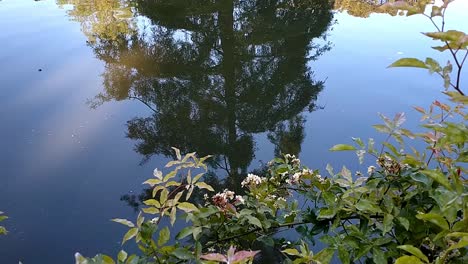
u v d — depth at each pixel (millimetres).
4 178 3844
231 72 6352
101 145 4434
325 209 1478
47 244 3109
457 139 1132
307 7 8977
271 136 4664
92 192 3709
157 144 4531
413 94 5109
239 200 1680
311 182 1813
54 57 6555
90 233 3225
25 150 4277
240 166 4133
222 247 1757
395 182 1427
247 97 5605
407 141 4090
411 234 1336
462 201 1069
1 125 4691
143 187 3793
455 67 5629
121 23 8070
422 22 7945
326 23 8242
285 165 1908
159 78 6109
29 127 4695
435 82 5344
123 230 3262
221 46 7270
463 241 897
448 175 1371
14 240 3135
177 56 6863
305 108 5105
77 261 1141
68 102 5273
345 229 1558
